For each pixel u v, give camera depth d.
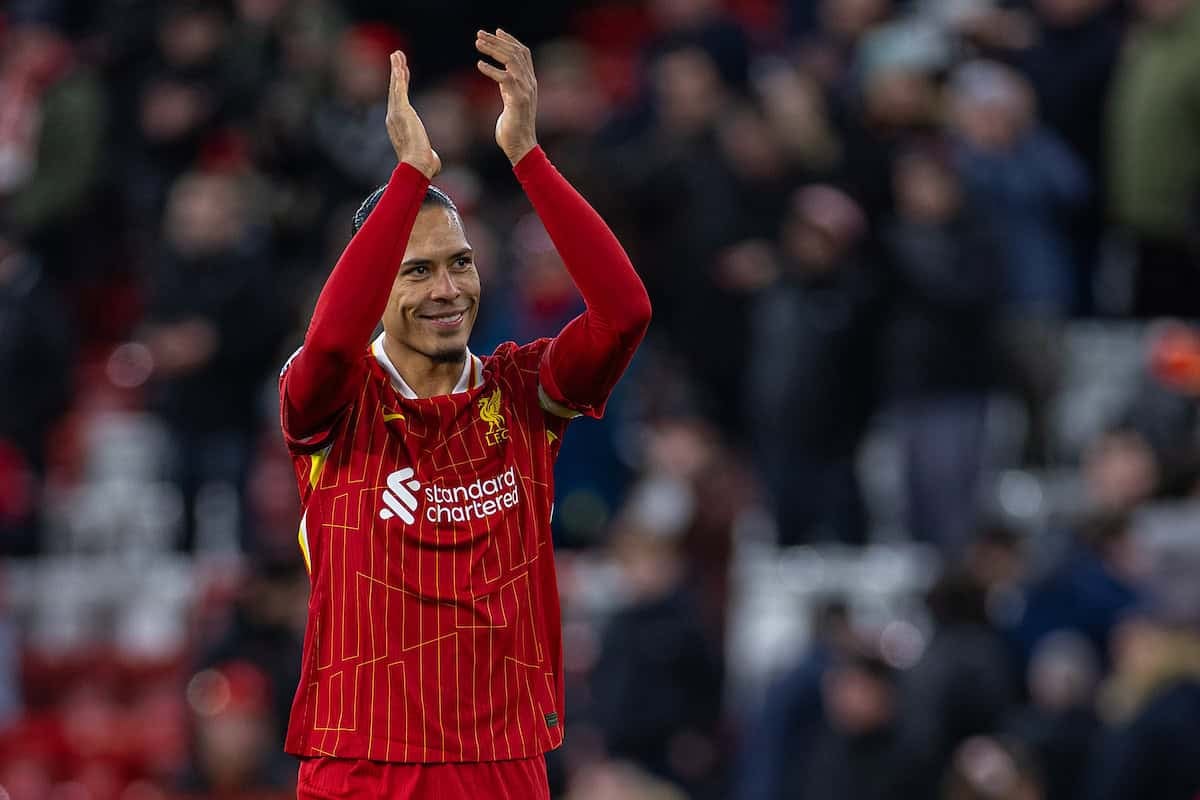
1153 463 38.00
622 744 37.34
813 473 42.47
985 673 35.16
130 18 53.09
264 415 48.75
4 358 48.91
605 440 45.56
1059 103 47.09
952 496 41.50
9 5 60.91
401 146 17.02
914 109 43.41
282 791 37.34
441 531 17.27
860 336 42.12
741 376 45.62
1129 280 48.34
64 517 49.88
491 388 17.70
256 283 47.09
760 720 36.97
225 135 51.19
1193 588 31.84
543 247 45.69
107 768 42.62
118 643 46.78
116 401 54.00
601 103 53.81
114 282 55.72
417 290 17.27
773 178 45.44
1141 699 31.64
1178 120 44.91
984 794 32.66
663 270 46.50
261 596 39.00
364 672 17.16
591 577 42.84
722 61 50.41
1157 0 45.28
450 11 58.62
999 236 41.97
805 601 41.84
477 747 17.17
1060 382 44.44
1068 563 37.22
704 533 41.28
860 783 35.22
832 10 49.84
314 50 51.34
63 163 52.25
